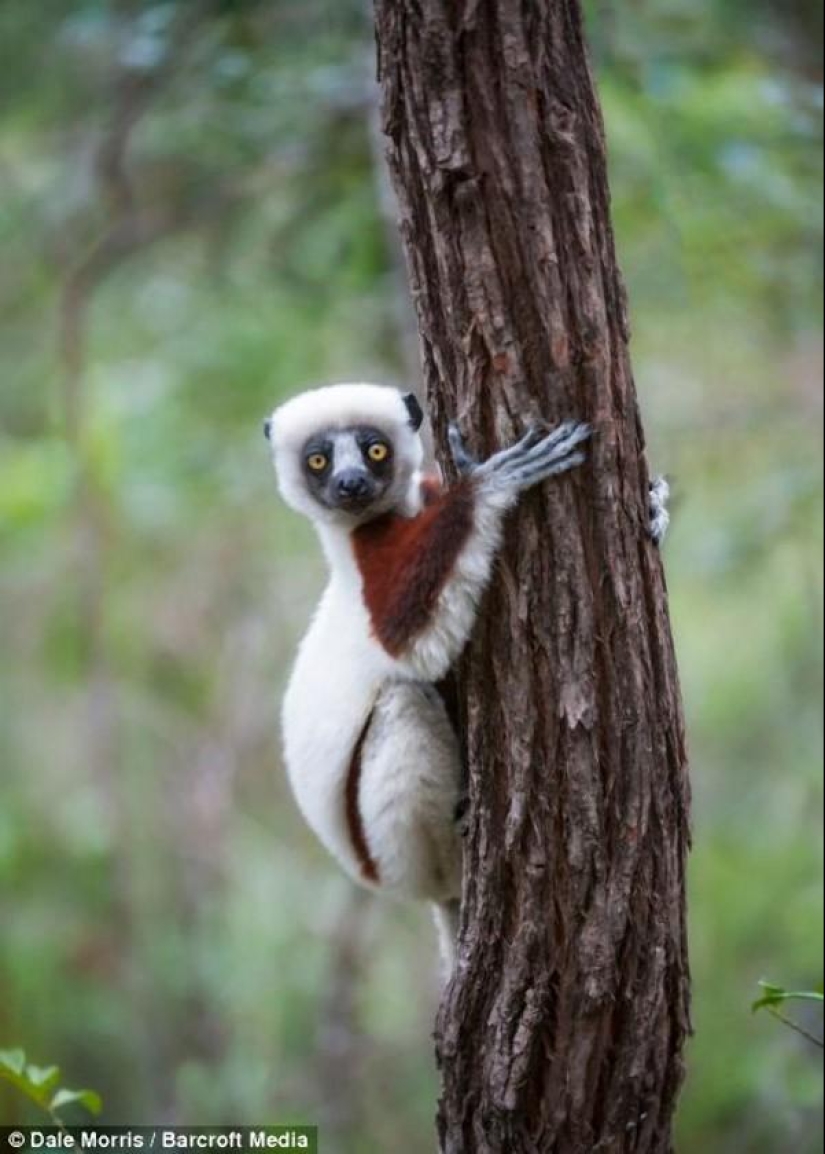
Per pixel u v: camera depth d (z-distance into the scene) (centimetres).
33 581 1741
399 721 720
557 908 589
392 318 1355
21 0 1330
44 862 1741
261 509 1655
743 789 1644
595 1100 605
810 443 1384
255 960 1669
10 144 1534
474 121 543
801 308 1302
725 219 1263
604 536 566
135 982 1661
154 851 1734
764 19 1241
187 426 1523
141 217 1427
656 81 1134
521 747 581
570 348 556
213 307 1494
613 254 564
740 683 1669
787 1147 1289
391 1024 1658
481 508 570
